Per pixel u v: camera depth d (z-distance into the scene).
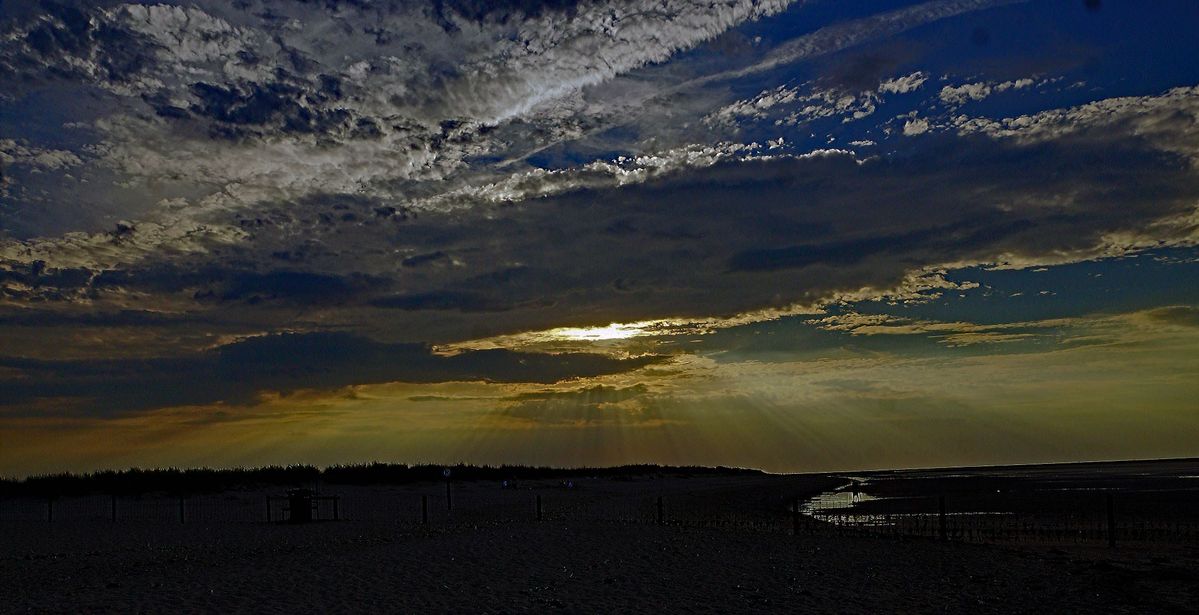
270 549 25.03
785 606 14.43
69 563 23.08
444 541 23.98
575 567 18.97
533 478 94.38
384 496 57.56
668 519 38.50
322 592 16.14
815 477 153.62
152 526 35.25
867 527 32.66
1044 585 16.52
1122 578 17.25
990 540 26.44
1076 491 62.94
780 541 24.28
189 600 15.59
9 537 31.20
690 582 16.95
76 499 53.50
